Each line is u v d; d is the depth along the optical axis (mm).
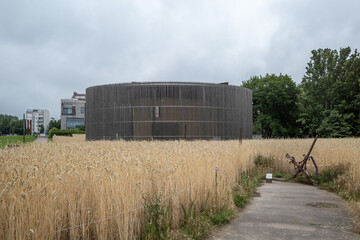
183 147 11320
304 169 15430
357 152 14188
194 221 6414
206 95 46125
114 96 46719
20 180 4238
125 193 5418
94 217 5176
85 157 6613
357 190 10602
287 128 62969
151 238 5492
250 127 53500
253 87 68188
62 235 4879
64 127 145750
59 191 4781
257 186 13016
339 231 6395
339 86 47594
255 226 6777
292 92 61344
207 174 8062
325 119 47812
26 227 4125
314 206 8812
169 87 45000
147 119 44969
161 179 6535
